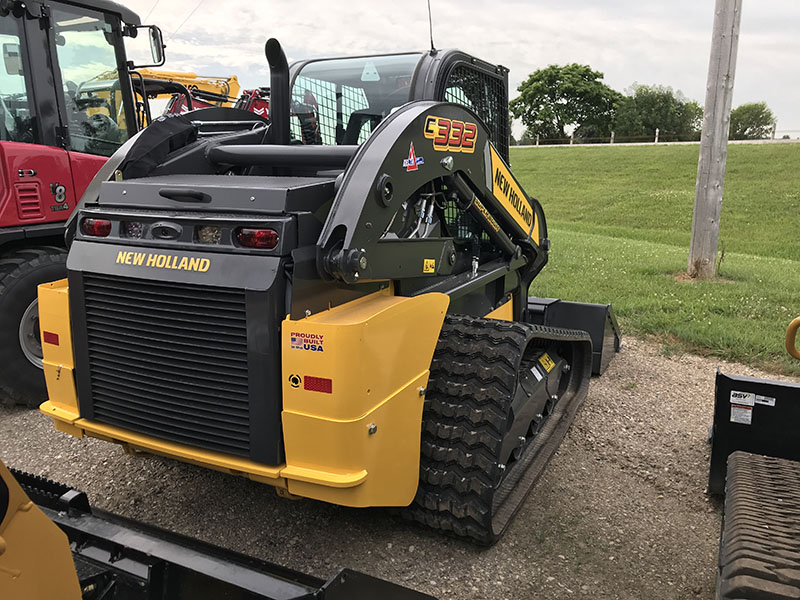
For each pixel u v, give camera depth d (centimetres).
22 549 145
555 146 4050
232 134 364
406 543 300
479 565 286
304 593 180
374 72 377
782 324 652
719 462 336
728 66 841
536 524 319
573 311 534
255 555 290
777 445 323
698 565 292
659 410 466
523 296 484
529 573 282
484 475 280
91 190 309
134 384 272
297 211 246
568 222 1903
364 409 240
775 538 204
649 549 303
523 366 360
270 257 238
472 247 387
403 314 260
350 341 231
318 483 239
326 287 253
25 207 452
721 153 862
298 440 242
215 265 245
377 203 257
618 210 2088
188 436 263
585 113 5666
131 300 266
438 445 287
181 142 339
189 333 255
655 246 1273
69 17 493
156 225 262
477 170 345
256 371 242
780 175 2489
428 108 289
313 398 236
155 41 547
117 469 366
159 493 341
